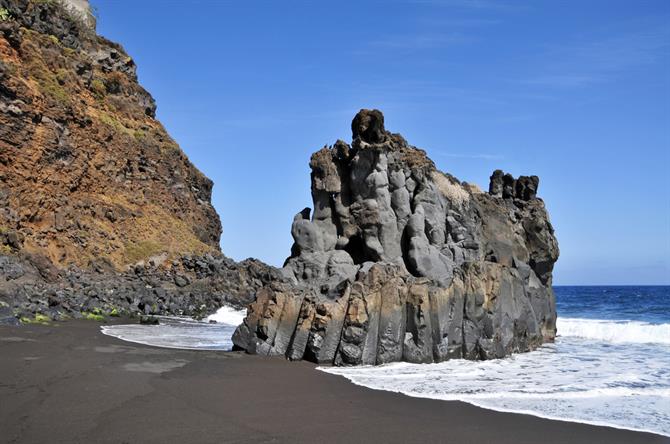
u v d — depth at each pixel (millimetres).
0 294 34844
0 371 17766
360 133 26750
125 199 65562
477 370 22000
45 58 61125
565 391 18562
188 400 15531
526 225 32906
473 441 13250
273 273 30719
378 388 18062
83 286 46312
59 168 56094
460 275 25094
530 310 30078
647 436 13930
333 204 26891
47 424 13086
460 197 29250
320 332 22062
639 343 34656
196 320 43188
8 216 48188
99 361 20078
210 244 80938
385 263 24781
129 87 77375
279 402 15930
